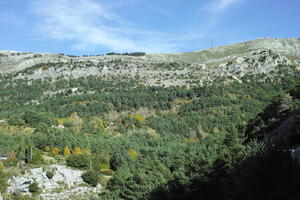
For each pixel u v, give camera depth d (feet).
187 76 467.11
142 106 358.84
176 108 359.25
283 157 70.85
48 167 177.27
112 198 164.35
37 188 163.53
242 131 203.21
